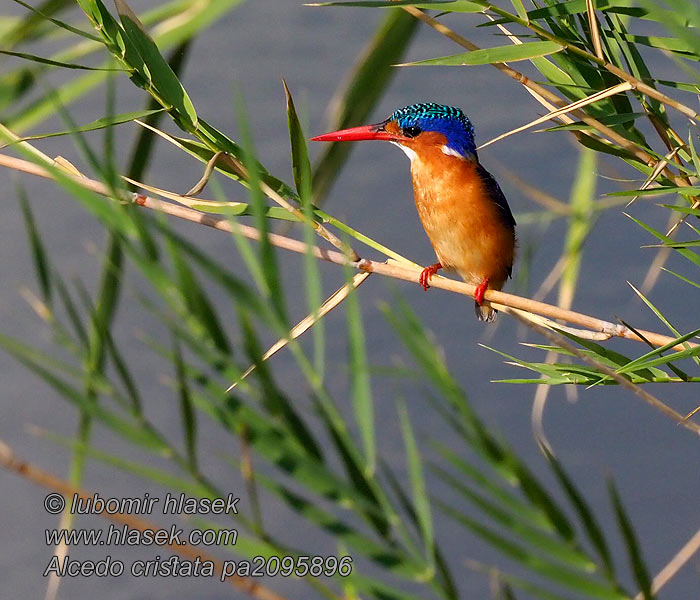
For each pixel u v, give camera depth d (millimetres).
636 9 6562
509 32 7172
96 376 4762
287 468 4656
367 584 4734
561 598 4773
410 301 18344
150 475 4629
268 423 4688
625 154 7297
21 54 6816
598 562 4789
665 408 5941
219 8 7418
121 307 17781
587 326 7059
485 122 22094
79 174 6949
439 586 4641
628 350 17094
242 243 4840
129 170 7906
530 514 4812
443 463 15273
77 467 6039
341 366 4875
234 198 17391
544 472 15461
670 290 18000
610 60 7223
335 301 7562
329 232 7539
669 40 6895
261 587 4738
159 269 4754
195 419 4711
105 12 7324
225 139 7602
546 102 7488
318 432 15234
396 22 8047
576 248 9414
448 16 24141
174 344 4656
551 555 4797
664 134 7227
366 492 4672
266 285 4660
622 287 18047
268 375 4695
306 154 6270
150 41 7227
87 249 19516
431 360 4941
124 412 4766
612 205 9242
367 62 8195
